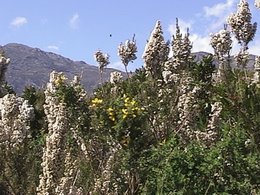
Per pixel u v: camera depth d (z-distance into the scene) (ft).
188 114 10.91
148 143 10.02
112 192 9.34
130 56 12.92
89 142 10.23
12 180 10.07
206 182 8.86
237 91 9.89
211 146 9.94
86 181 9.60
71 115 10.33
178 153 8.99
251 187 8.70
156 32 11.62
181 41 11.61
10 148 10.17
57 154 9.17
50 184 8.98
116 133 9.71
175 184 8.86
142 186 9.39
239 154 8.96
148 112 10.51
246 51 11.82
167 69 11.53
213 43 12.17
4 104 10.55
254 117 9.37
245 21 11.93
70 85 10.93
